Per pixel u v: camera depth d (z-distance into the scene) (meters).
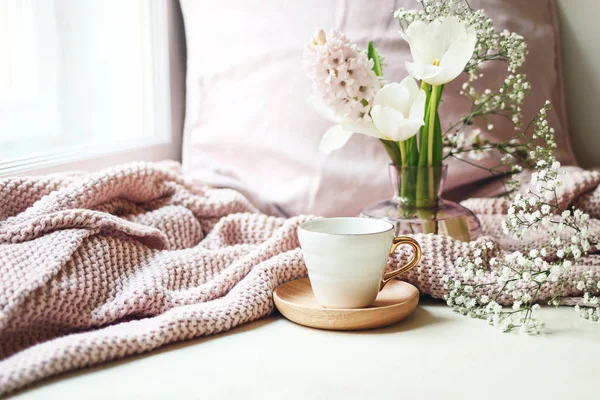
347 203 1.09
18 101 1.05
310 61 0.90
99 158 1.07
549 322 0.84
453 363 0.74
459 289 0.87
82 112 1.15
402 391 0.70
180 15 1.24
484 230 1.01
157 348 0.77
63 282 0.78
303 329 0.82
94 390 0.69
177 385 0.70
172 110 1.23
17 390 0.69
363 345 0.78
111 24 1.18
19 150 1.05
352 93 0.89
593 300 0.84
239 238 0.99
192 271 0.88
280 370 0.73
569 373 0.72
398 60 1.08
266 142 1.10
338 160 1.08
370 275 0.82
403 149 0.95
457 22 0.89
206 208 1.01
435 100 0.92
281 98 1.10
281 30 1.11
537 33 1.15
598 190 1.02
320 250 0.81
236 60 1.12
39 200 0.88
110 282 0.82
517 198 0.84
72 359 0.71
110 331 0.76
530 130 1.13
